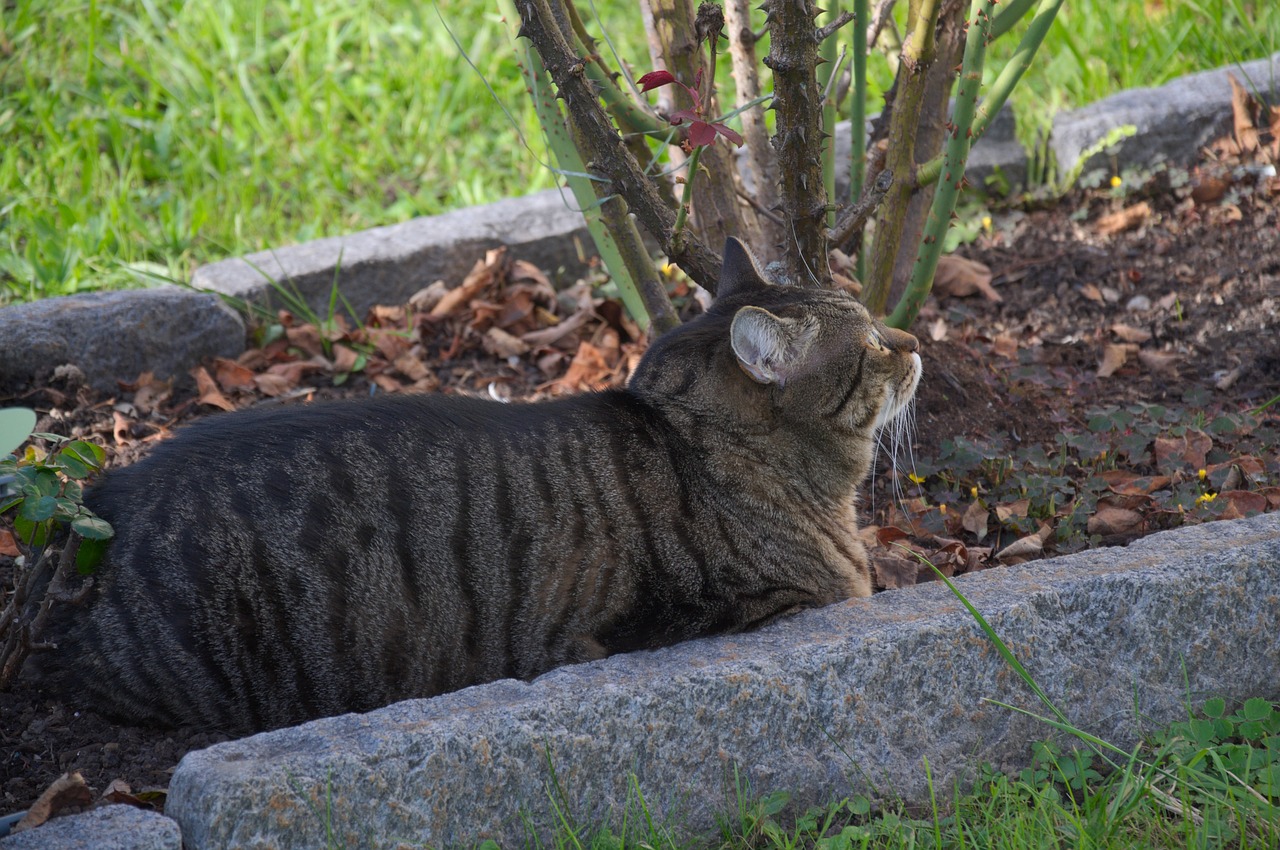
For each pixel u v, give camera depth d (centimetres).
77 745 358
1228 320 595
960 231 669
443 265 658
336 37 866
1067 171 705
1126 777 330
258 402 573
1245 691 378
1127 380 565
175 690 362
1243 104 694
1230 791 326
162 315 581
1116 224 671
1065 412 537
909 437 493
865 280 520
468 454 376
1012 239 675
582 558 372
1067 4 825
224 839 289
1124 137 698
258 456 370
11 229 674
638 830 328
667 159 639
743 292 424
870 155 512
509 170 774
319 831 297
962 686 351
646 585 376
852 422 414
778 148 411
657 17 475
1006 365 570
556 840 314
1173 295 612
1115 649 364
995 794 332
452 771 308
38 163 725
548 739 316
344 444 371
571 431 388
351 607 358
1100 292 626
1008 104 727
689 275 450
